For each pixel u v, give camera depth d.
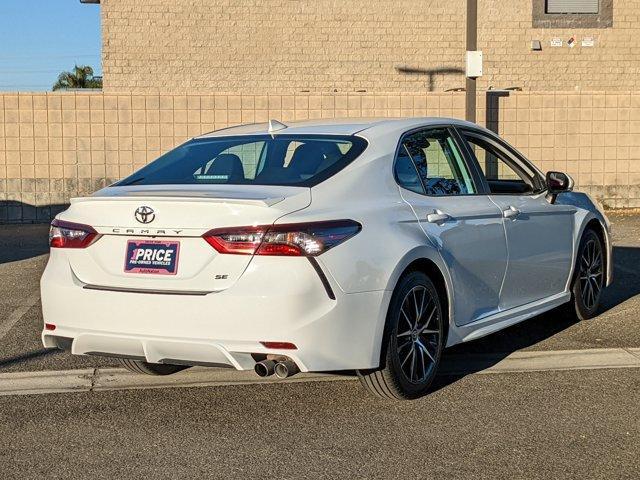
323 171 5.23
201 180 5.39
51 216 16.83
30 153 16.72
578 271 7.20
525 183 6.87
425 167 5.82
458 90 18.36
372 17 21.83
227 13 21.53
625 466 4.32
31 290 9.41
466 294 5.78
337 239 4.81
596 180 17.28
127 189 5.33
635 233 13.71
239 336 4.69
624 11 22.47
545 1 22.23
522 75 22.30
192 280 4.79
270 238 4.68
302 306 4.65
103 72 21.42
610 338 6.88
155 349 4.89
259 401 5.43
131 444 4.73
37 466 4.44
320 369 4.74
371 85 21.95
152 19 21.39
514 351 6.55
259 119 16.81
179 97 16.70
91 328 5.02
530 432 4.80
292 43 21.72
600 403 5.27
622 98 17.17
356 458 4.48
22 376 6.08
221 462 4.46
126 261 4.97
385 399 5.37
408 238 5.21
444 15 21.98
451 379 5.83
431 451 4.55
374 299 4.91
